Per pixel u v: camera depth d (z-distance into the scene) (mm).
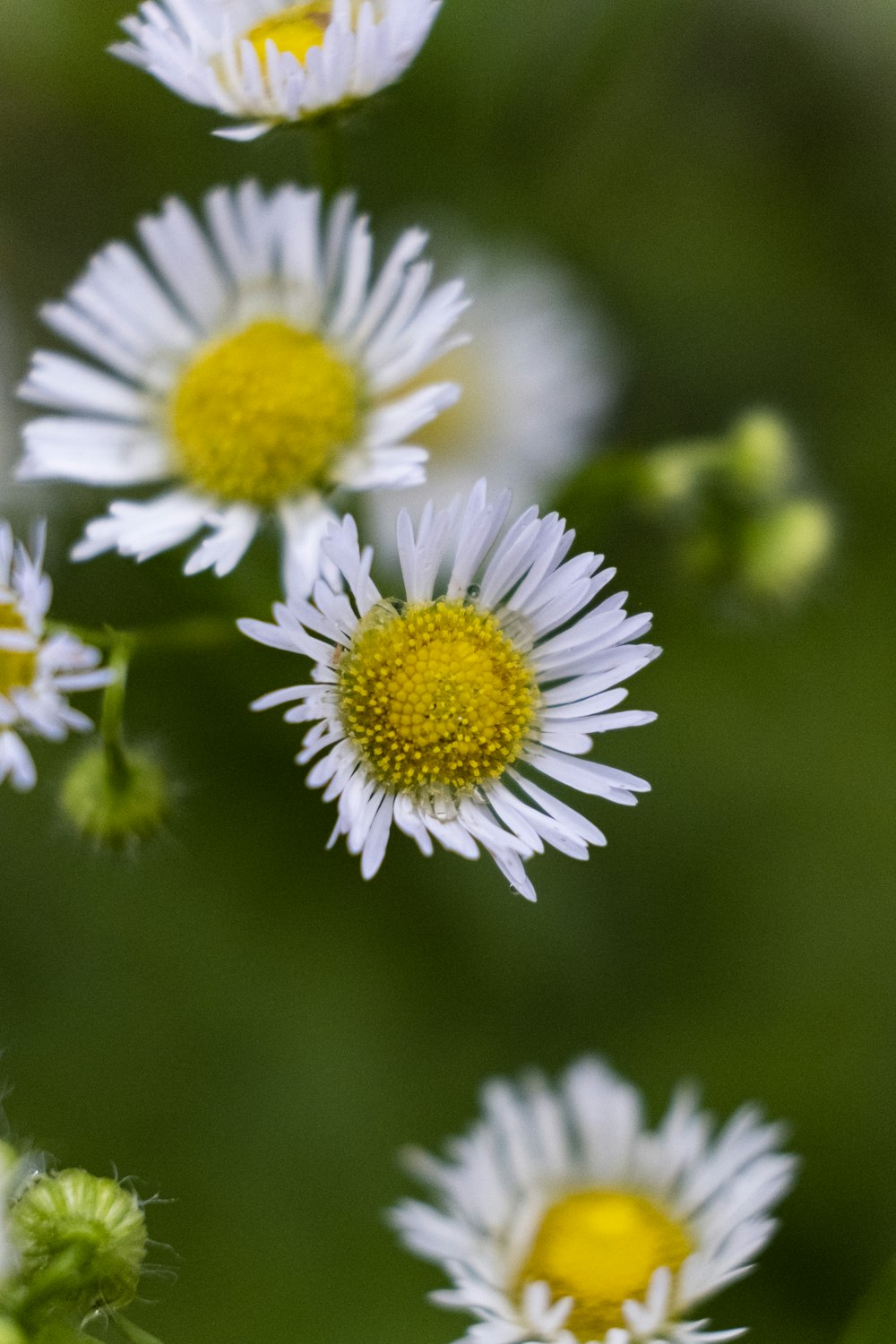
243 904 271
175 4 234
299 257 239
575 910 271
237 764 271
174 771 243
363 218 237
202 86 233
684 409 286
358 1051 270
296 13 237
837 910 272
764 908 272
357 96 233
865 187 289
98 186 281
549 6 276
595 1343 235
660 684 274
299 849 271
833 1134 268
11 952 268
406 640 228
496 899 270
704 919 272
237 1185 268
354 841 221
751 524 261
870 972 271
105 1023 269
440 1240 238
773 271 287
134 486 262
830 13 291
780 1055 270
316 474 238
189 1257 266
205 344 240
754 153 290
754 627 275
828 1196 266
